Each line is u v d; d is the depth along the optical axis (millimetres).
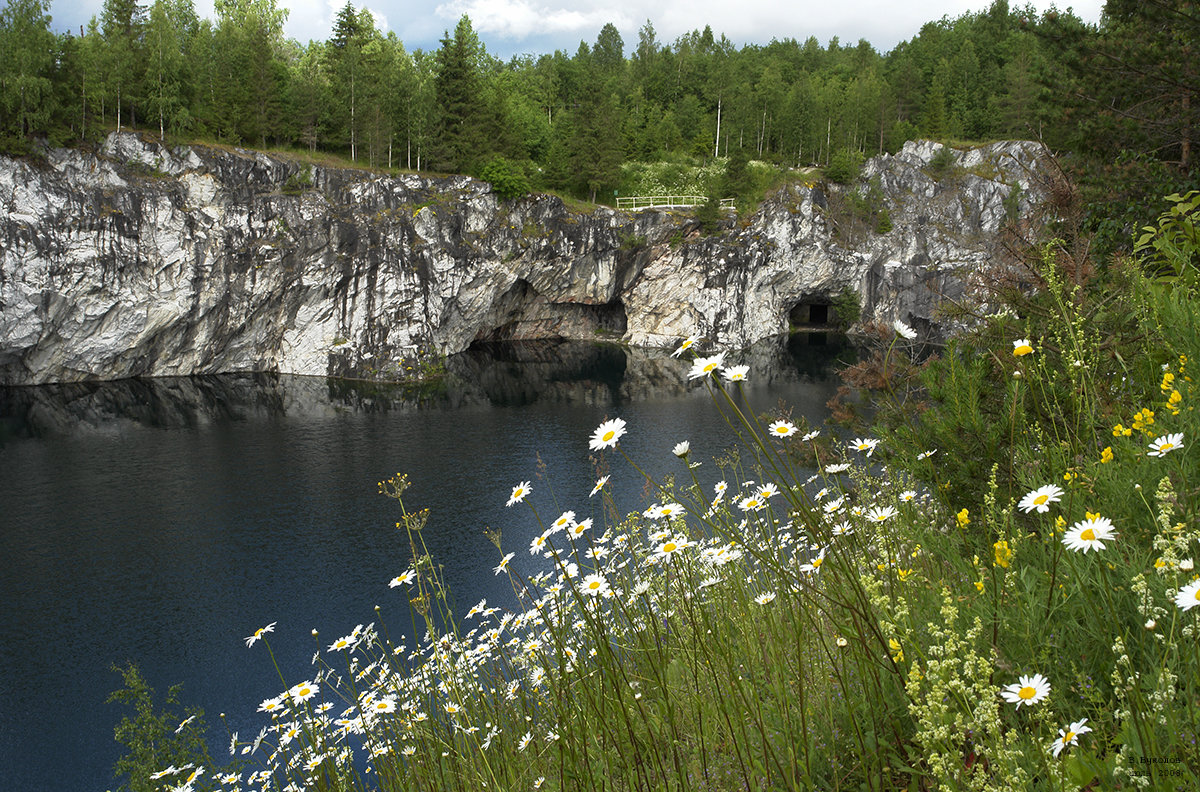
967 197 72812
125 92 51562
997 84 88000
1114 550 2232
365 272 58188
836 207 76188
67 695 17375
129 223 49812
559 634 3207
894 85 89750
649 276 73938
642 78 106812
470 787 3295
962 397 3666
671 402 48812
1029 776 1626
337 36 77625
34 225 46750
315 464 35219
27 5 47281
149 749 6422
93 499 30375
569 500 27719
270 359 59094
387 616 20141
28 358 49188
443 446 38375
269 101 58719
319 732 4559
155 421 43031
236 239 54031
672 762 2674
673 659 3262
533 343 77438
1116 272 4996
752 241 72562
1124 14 13617
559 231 67000
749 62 111500
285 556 24828
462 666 4191
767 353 67750
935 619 2330
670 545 3131
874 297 74750
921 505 3586
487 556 23188
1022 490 2918
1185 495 2084
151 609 21359
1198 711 1507
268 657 18500
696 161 87312
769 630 2941
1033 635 2035
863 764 2004
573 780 2795
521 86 97625
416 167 65438
